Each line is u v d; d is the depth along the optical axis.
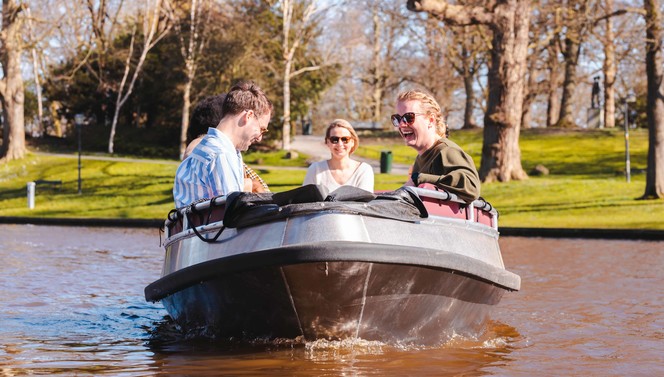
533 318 8.65
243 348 6.72
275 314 6.55
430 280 6.57
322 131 86.75
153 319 8.48
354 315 6.47
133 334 7.56
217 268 6.43
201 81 59.44
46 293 10.37
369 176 8.07
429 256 6.39
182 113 60.19
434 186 6.83
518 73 37.56
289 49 62.84
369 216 6.32
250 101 7.28
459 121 85.50
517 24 37.25
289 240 6.23
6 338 7.29
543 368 6.09
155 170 48.25
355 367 5.98
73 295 10.23
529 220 28.23
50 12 56.62
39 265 13.93
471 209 7.07
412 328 6.82
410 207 6.51
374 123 71.62
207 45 58.59
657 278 12.42
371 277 6.24
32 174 50.03
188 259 7.05
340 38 64.44
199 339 7.23
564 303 9.76
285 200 6.47
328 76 67.00
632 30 33.16
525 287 11.31
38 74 71.94
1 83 54.31
